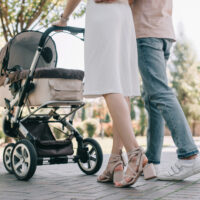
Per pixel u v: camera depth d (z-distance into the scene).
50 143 3.62
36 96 3.66
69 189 2.75
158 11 3.04
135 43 2.72
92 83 2.52
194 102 27.84
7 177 3.61
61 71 3.58
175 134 2.90
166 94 2.94
